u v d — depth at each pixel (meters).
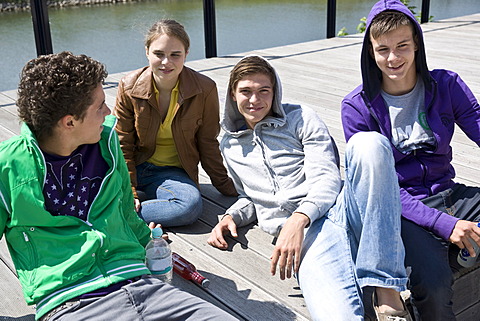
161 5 8.23
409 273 1.67
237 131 2.21
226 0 10.31
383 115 1.92
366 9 9.80
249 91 2.03
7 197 1.45
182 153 2.36
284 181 2.04
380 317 1.58
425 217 1.75
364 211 1.64
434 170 1.91
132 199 1.79
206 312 1.48
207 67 5.16
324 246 1.75
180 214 2.24
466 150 3.03
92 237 1.50
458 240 1.70
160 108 2.30
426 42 6.03
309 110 2.10
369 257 1.60
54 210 1.51
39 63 1.43
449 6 9.62
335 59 5.39
